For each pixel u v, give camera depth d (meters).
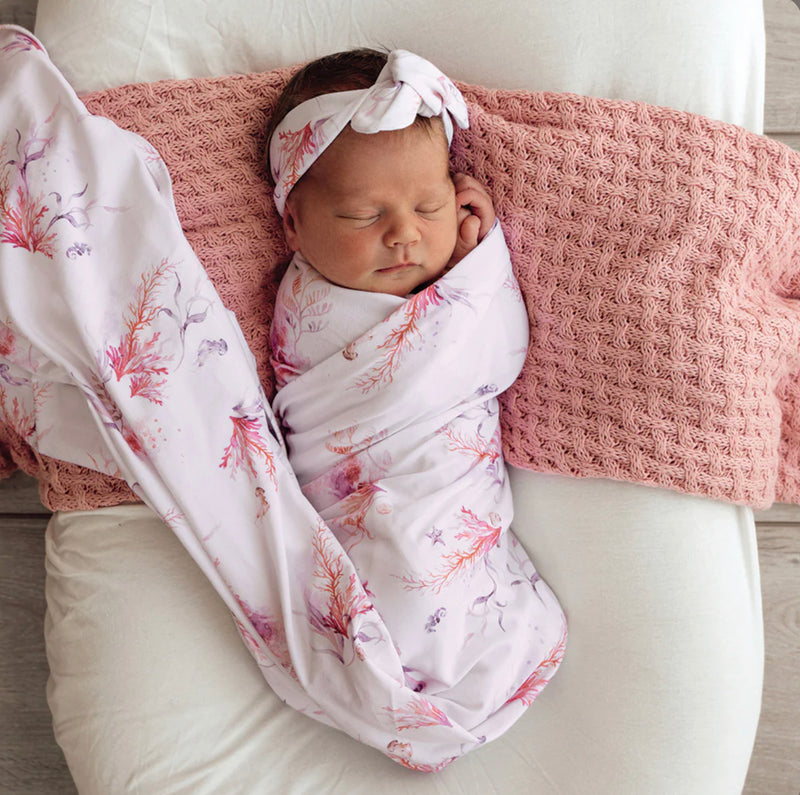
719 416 0.92
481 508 0.94
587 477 0.97
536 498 1.01
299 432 0.99
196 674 0.93
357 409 0.94
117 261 0.91
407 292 0.95
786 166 0.93
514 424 1.01
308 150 0.89
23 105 0.90
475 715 0.90
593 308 0.95
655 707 0.92
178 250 0.90
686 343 0.92
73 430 0.94
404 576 0.89
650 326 0.93
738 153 0.93
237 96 0.97
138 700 0.91
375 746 0.90
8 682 1.17
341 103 0.88
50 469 0.98
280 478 0.92
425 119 0.90
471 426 0.96
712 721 0.91
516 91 0.96
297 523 0.92
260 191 1.00
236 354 0.92
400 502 0.92
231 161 0.98
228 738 0.92
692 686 0.92
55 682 0.96
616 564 0.95
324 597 0.90
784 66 1.21
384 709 0.87
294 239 0.98
